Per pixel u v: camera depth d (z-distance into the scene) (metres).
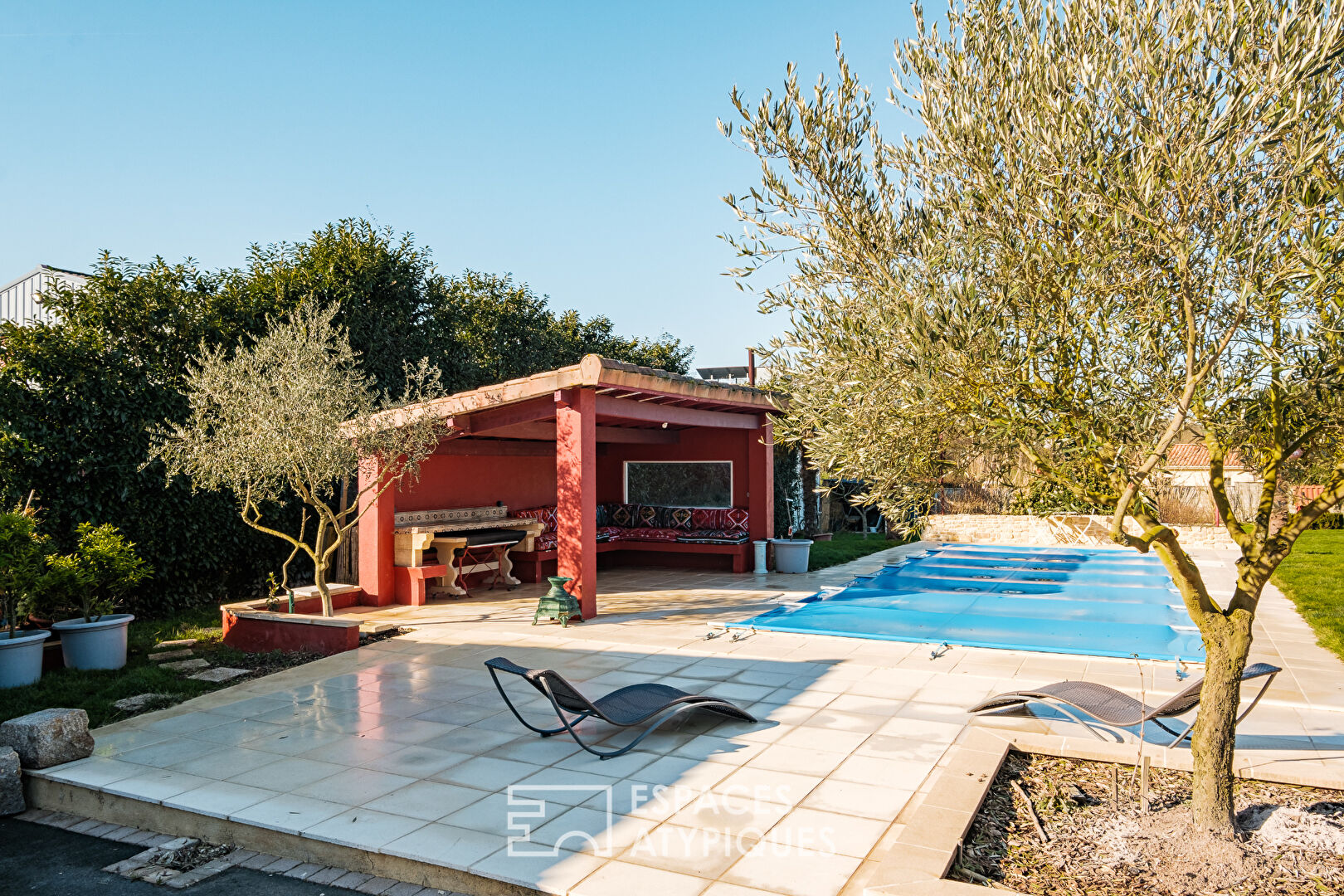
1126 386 3.83
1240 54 3.17
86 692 7.50
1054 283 3.54
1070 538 19.28
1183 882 3.67
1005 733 5.38
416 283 15.48
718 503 15.94
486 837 4.45
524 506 15.59
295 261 14.10
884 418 3.94
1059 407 3.73
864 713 6.57
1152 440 3.71
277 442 8.61
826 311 4.06
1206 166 3.11
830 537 22.06
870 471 4.16
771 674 7.78
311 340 9.76
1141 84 3.40
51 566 8.08
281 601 10.71
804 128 4.13
